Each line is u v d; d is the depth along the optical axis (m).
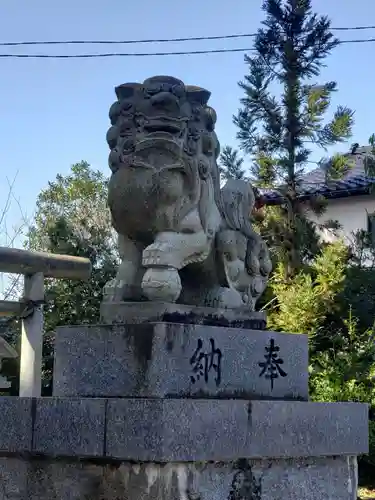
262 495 4.71
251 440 4.62
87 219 15.45
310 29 13.73
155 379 4.43
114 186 4.93
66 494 4.57
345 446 5.32
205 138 5.09
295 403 4.97
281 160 13.73
